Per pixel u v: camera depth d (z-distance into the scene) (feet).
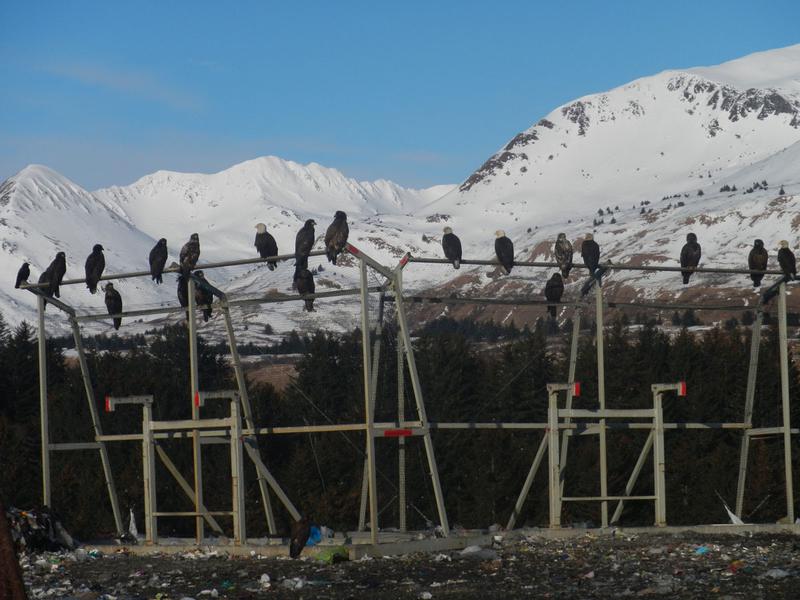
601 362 98.22
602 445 98.43
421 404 88.89
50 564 85.05
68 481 120.47
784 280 102.73
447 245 94.94
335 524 112.88
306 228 91.04
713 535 95.14
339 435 121.29
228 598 66.59
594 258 97.40
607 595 63.82
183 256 95.25
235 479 89.30
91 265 99.71
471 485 119.03
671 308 101.45
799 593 62.44
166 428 93.81
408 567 77.66
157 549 92.22
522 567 76.69
